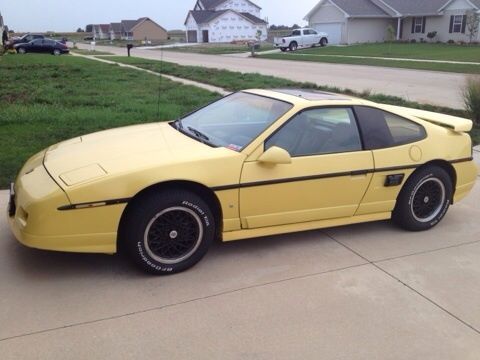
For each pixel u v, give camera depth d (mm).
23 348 2855
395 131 4629
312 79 19766
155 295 3467
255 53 42312
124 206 3473
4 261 3852
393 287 3721
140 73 20922
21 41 39375
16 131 8352
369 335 3113
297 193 4086
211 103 5000
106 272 3748
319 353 2918
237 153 3873
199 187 3764
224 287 3615
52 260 3896
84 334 3004
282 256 4152
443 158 4773
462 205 5691
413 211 4746
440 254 4332
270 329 3131
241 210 3916
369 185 4418
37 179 3650
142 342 2953
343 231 4758
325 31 50969
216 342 2979
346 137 4340
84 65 25047
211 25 76500
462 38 43562
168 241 3691
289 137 4070
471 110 10703
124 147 4016
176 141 4141
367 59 30641
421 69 23984
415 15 46094
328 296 3551
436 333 3168
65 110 10547
